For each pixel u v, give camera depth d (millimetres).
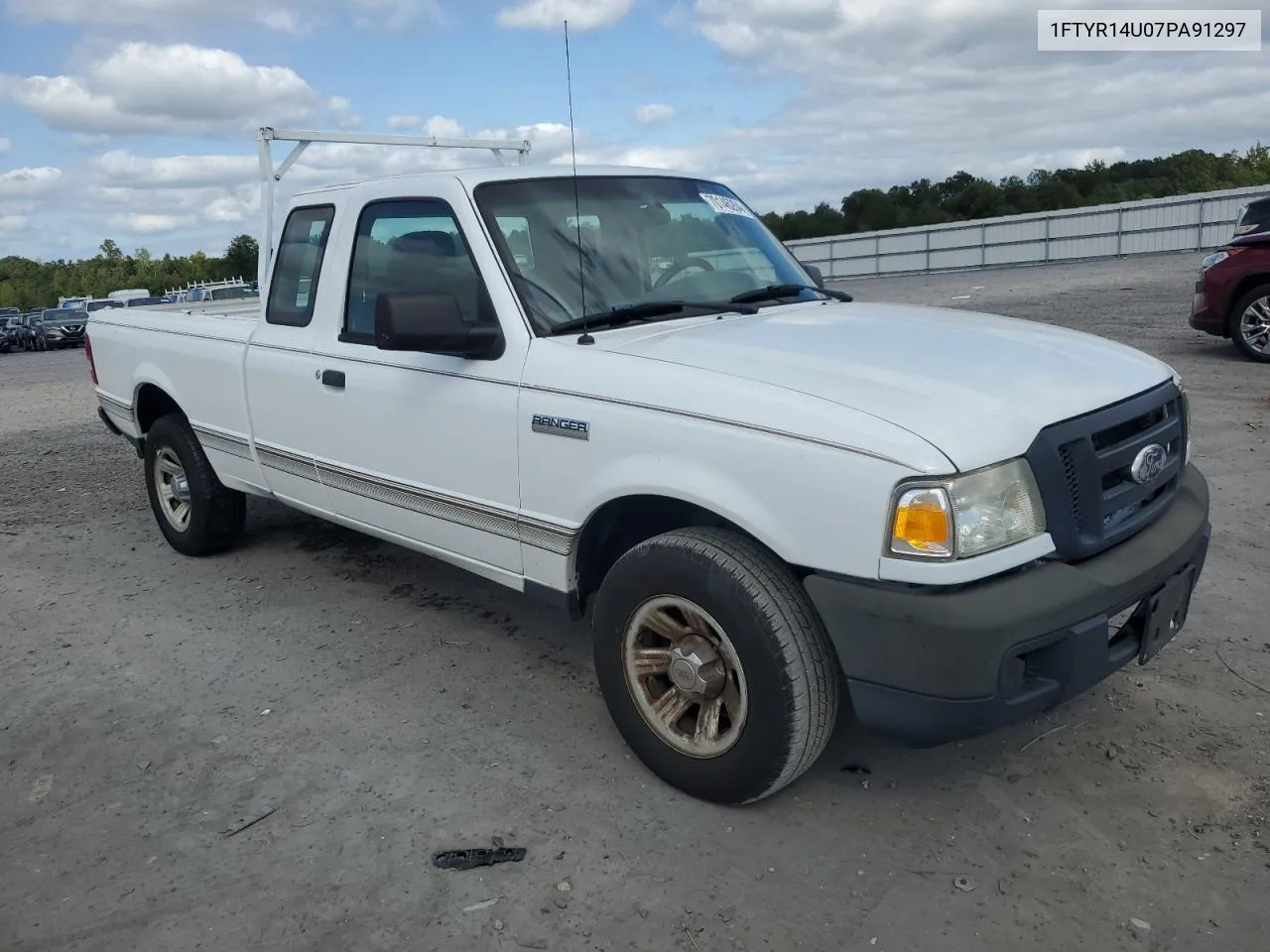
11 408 13492
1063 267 35500
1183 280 21844
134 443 5961
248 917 2637
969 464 2455
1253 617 4102
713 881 2689
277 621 4637
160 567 5492
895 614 2480
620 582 3061
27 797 3266
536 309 3373
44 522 6605
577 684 3879
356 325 4047
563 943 2490
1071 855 2734
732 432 2729
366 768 3330
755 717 2771
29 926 2641
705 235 4031
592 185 3863
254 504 6668
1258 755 3146
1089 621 2568
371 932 2562
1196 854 2709
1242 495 5629
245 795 3203
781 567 2762
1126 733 3307
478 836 2928
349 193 4098
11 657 4367
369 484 4039
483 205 3549
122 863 2891
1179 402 3211
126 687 4020
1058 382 2830
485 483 3482
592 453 3066
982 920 2500
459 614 4625
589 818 2990
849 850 2795
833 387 2711
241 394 4691
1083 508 2656
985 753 3252
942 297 22734
